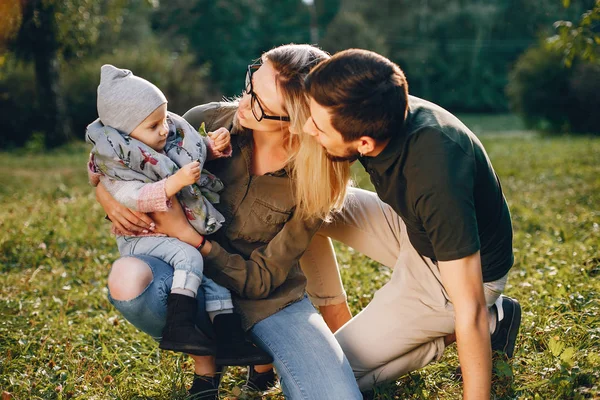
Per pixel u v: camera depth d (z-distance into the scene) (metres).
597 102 23.89
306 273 3.56
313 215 3.00
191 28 42.84
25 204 9.12
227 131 3.03
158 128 2.92
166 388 3.19
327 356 2.86
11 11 14.55
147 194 2.78
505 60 51.44
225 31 43.75
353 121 2.42
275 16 50.44
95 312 4.51
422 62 50.00
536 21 50.56
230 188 3.10
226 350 2.89
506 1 51.50
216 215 3.01
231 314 3.00
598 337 3.39
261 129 2.88
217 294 2.99
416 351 3.15
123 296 2.81
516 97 26.06
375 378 3.15
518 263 5.21
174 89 24.67
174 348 2.72
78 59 21.19
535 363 3.20
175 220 2.92
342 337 3.13
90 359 3.57
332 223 3.43
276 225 3.09
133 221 2.89
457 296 2.49
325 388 2.78
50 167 15.69
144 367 3.50
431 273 3.01
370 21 52.19
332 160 2.69
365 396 3.20
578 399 2.79
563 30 7.31
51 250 6.19
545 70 24.83
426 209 2.48
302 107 2.77
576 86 23.95
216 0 42.94
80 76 23.23
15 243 6.33
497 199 2.77
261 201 3.06
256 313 3.03
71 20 17.08
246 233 3.11
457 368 3.34
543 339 3.49
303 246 3.05
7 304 4.45
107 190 2.89
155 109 2.88
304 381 2.81
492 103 50.72
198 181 2.98
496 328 3.23
